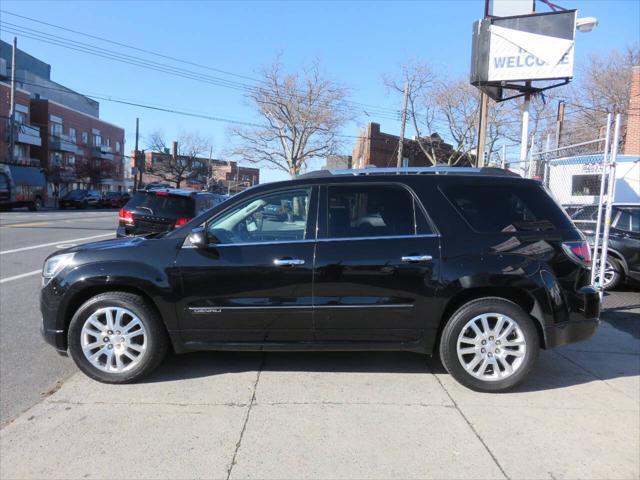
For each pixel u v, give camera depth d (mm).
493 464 3152
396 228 4289
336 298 4191
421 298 4176
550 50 11453
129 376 4277
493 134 29000
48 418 3703
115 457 3203
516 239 4250
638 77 21531
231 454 3238
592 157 11805
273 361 4879
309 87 37031
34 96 61719
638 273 8328
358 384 4344
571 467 3133
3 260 11148
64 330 4375
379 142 39156
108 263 4262
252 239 4340
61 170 53938
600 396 4168
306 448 3311
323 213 4340
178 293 4211
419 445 3359
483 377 4184
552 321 4195
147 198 10641
